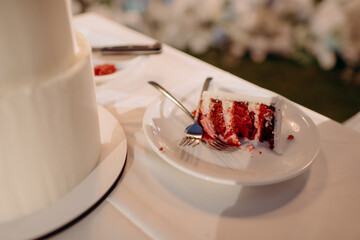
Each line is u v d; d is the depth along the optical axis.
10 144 0.22
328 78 1.36
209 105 0.40
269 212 0.29
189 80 0.51
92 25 0.72
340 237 0.27
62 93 0.24
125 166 0.34
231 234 0.27
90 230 0.27
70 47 0.25
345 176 0.33
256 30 1.43
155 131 0.36
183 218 0.28
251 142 0.37
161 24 1.48
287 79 1.35
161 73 0.52
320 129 0.40
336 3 1.24
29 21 0.20
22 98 0.21
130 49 0.55
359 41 1.29
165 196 0.31
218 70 0.54
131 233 0.27
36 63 0.22
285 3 1.32
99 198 0.29
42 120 0.23
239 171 0.32
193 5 1.41
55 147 0.25
